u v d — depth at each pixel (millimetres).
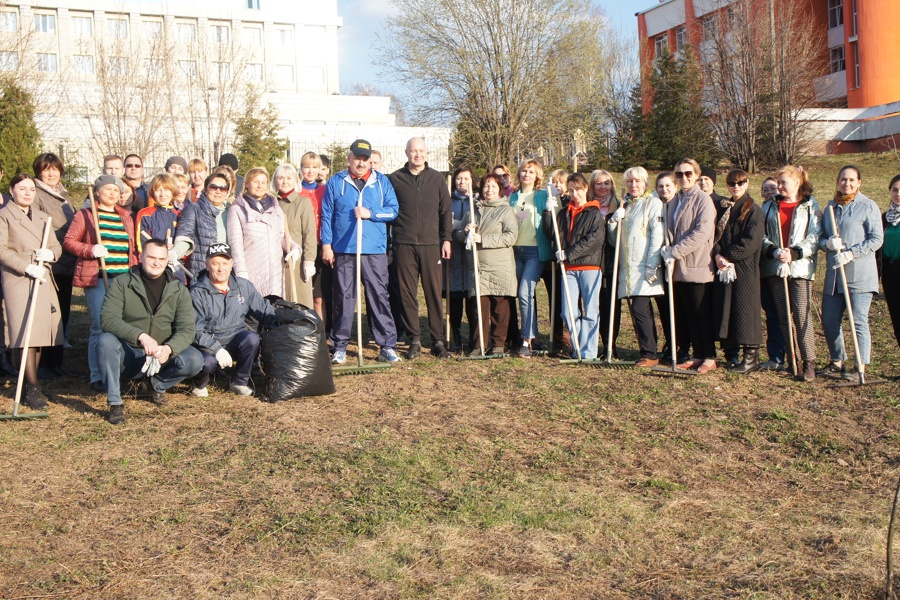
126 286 6551
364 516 4688
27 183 6953
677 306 8266
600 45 29359
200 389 7059
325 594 3885
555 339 8859
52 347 7824
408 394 7141
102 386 7215
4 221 6848
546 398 7020
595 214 8203
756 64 27406
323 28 52500
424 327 10734
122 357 6520
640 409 6707
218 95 28375
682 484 5254
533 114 27219
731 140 28094
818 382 7402
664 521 4664
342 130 30141
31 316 6551
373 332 8414
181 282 6789
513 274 8531
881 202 18578
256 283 7562
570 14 26719
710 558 4219
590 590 3918
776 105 27500
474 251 8359
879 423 6293
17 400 6484
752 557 4211
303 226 8250
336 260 8227
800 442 5969
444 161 27562
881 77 34062
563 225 8352
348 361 8500
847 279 7492
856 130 31891
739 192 7637
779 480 5344
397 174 8469
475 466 5504
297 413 6613
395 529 4527
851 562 4125
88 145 24734
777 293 7691
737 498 5020
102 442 5941
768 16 28250
